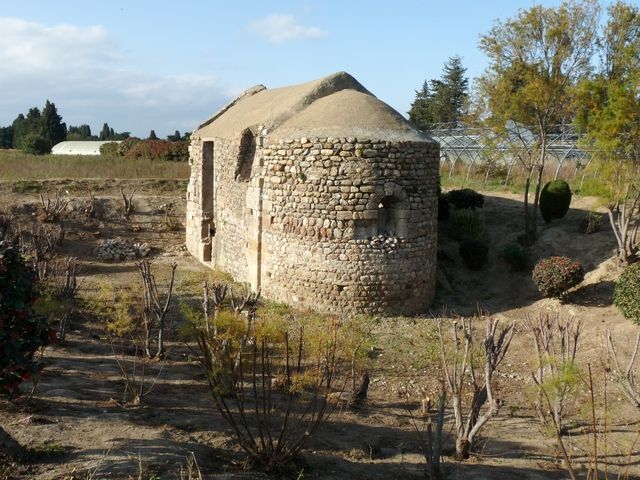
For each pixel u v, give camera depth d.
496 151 25.80
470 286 20.25
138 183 32.75
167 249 26.39
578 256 20.06
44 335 6.95
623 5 20.16
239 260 20.48
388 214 17.31
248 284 19.41
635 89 17.77
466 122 25.97
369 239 16.78
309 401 10.99
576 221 22.67
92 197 28.52
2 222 22.73
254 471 7.12
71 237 25.94
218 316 9.25
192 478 6.39
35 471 6.21
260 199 18.22
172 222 29.03
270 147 17.73
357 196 16.48
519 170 33.41
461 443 9.16
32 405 8.54
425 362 13.93
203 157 24.02
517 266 20.22
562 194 22.69
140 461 6.41
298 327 14.94
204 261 24.20
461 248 21.06
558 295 17.36
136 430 7.86
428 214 17.73
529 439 10.31
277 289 17.94
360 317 16.62
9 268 6.54
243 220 19.89
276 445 7.81
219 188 22.58
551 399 11.08
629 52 18.91
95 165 37.44
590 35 21.02
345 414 10.84
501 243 22.38
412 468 8.34
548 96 21.36
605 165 18.47
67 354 12.73
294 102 19.08
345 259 16.70
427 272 17.94
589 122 19.34
